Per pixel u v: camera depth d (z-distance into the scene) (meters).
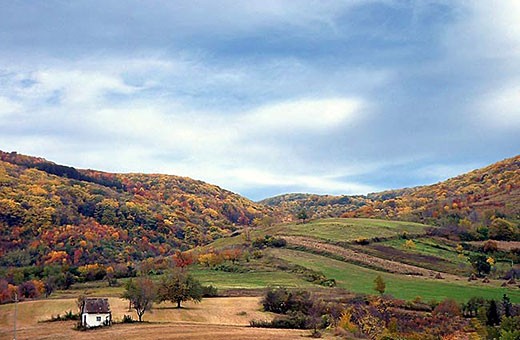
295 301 92.69
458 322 84.69
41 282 124.12
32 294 118.00
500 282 116.94
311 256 140.12
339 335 73.75
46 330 77.00
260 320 85.44
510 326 70.12
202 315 90.06
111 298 107.06
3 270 138.88
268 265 134.12
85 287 128.75
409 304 93.62
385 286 107.19
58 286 128.88
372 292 104.25
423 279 118.38
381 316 85.69
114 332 73.56
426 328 80.94
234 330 75.38
